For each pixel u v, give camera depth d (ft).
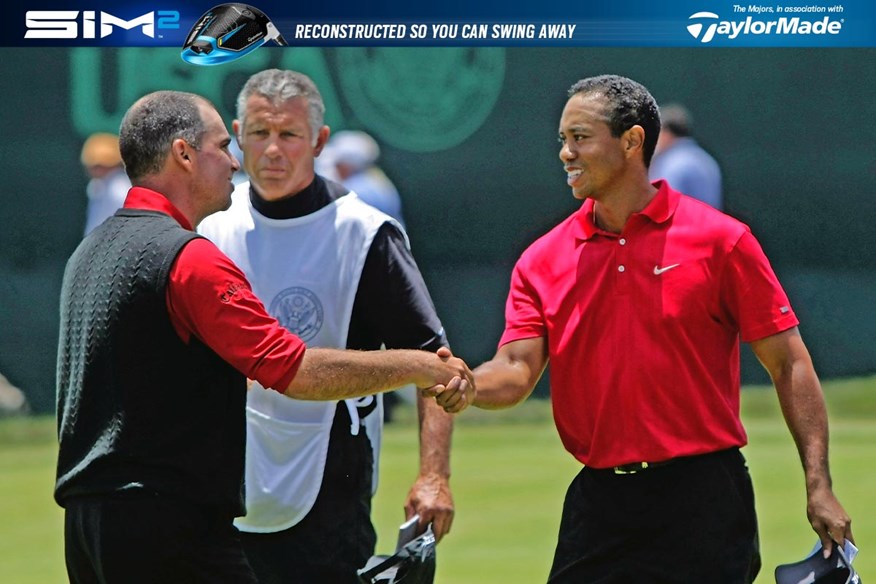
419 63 139.74
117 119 135.54
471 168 140.15
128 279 40.14
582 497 47.34
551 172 140.15
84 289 41.11
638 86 47.14
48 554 77.66
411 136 139.85
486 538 80.53
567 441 47.78
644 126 46.62
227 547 41.32
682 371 45.75
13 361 129.39
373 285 52.03
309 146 52.16
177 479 40.16
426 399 50.55
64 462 41.14
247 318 39.88
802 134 141.59
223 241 53.01
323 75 138.31
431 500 49.08
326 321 52.21
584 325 46.83
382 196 123.85
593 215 47.85
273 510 51.37
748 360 135.74
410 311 52.08
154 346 39.99
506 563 74.38
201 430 40.47
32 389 129.18
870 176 141.18
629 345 46.11
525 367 48.32
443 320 138.62
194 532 40.37
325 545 51.52
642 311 46.06
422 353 44.06
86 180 134.41
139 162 42.39
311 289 52.16
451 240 140.15
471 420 126.21
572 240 47.80
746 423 120.26
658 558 46.14
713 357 46.14
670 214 46.52
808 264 141.18
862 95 141.28
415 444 112.57
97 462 40.14
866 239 141.08
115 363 40.11
